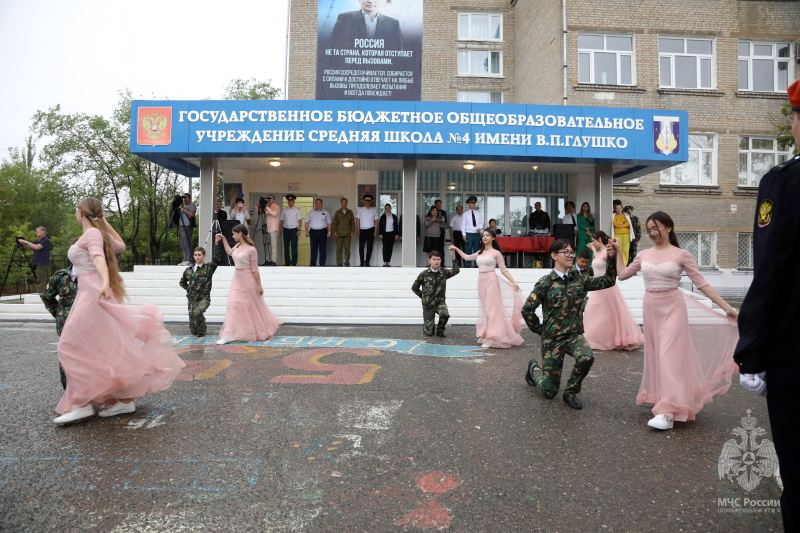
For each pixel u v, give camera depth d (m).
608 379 6.48
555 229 15.89
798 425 2.27
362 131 14.55
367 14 17.22
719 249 20.28
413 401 5.32
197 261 9.35
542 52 21.34
